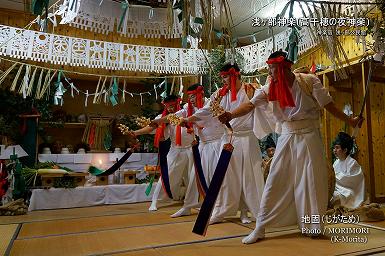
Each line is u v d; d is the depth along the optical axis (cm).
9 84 543
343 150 384
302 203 240
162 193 440
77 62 451
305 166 242
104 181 521
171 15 205
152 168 555
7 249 232
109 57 470
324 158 249
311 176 239
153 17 401
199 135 380
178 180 433
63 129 673
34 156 553
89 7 387
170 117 327
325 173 246
